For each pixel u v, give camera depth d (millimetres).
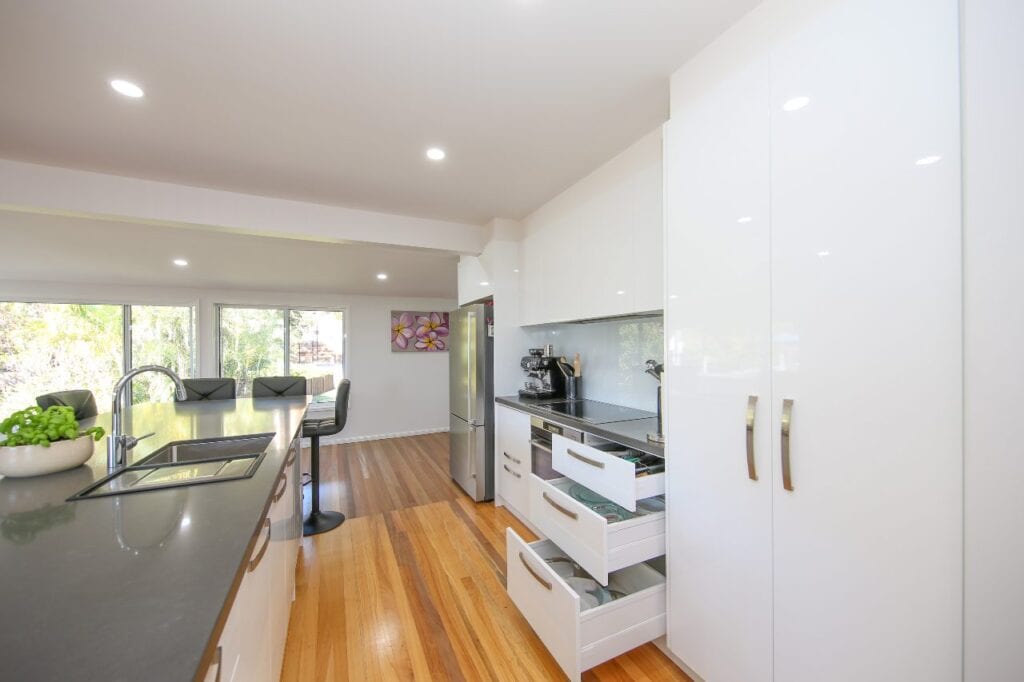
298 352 5508
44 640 512
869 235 931
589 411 2439
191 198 2367
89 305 4602
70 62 1340
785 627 1102
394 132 1842
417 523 2840
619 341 2641
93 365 4609
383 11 1172
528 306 3055
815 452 1032
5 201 1987
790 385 1083
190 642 516
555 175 2334
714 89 1306
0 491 1083
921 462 861
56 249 3256
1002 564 776
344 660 1570
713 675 1304
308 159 2080
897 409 893
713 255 1301
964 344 809
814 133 1032
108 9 1134
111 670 466
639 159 1935
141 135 1809
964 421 811
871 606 938
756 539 1172
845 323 973
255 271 4238
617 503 1591
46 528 851
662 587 1502
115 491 1066
